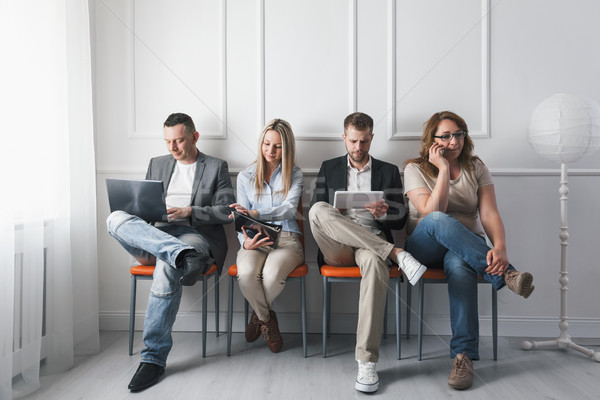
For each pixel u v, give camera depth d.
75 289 1.79
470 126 2.02
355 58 2.05
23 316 1.44
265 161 1.69
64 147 1.65
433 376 1.58
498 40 2.00
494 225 1.67
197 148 2.09
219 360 1.73
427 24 2.02
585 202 2.03
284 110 2.08
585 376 1.58
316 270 2.07
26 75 1.46
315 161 2.08
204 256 1.54
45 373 1.60
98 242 2.09
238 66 2.08
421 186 1.68
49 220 1.62
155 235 1.58
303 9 2.06
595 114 1.70
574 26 1.98
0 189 1.33
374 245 1.56
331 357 1.76
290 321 2.10
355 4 2.04
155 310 1.55
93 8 2.05
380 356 1.78
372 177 1.75
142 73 2.06
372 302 1.51
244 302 2.05
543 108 1.76
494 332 1.74
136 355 1.79
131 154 2.06
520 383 1.52
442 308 2.06
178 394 1.43
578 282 2.04
